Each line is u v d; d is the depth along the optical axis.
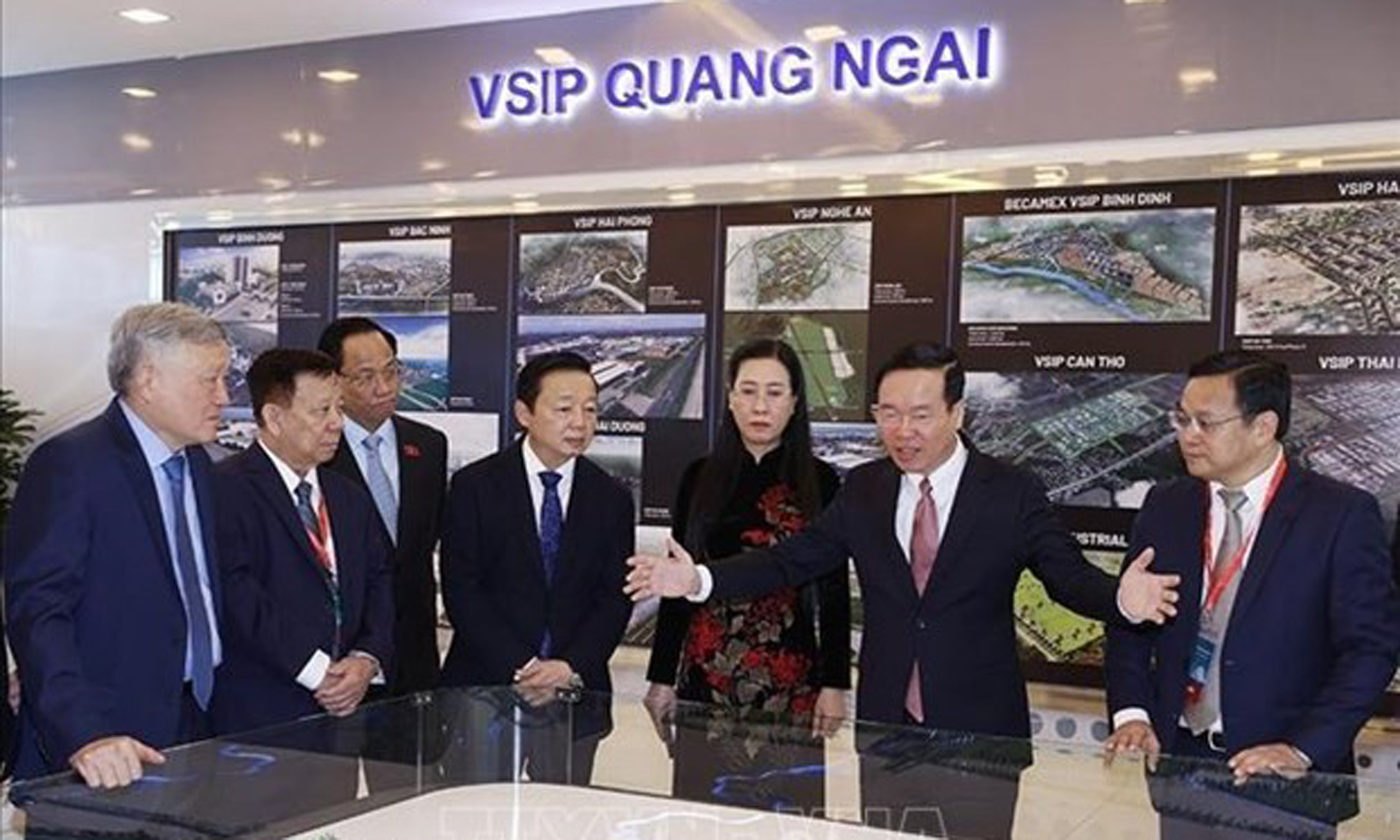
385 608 3.06
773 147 4.45
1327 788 2.06
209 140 5.40
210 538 2.65
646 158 4.64
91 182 5.62
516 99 4.85
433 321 4.97
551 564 3.11
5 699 2.59
